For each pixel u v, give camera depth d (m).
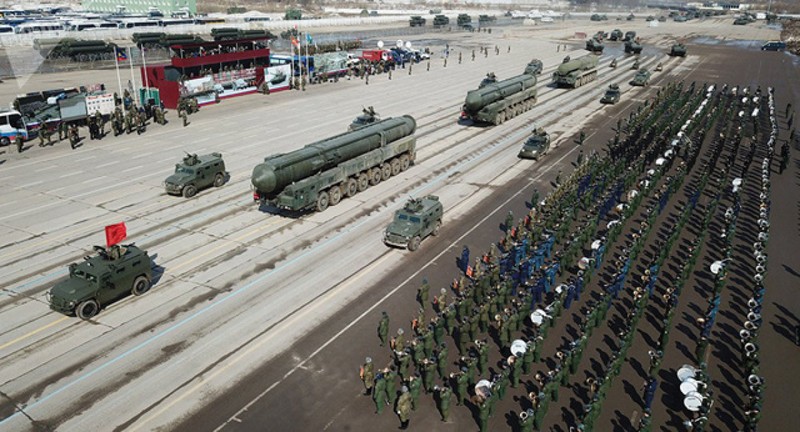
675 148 42.66
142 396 17.62
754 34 150.00
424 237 28.73
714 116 52.09
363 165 35.25
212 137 47.47
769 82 76.44
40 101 50.16
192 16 148.50
